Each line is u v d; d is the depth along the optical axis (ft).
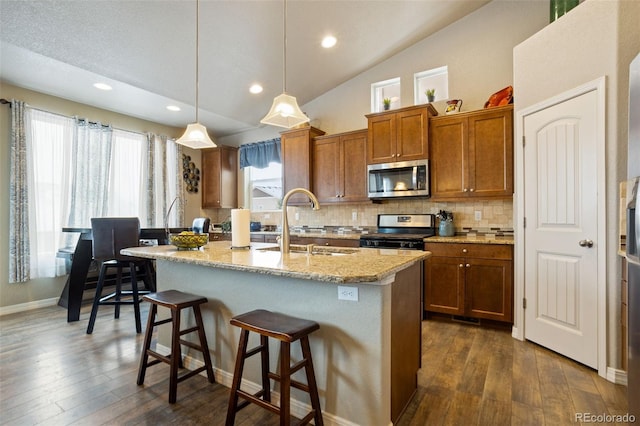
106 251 10.08
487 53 11.79
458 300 10.57
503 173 10.62
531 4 11.10
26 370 7.46
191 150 18.75
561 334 8.13
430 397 6.34
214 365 7.08
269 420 5.65
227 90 13.64
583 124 7.59
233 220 8.18
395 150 12.35
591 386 6.71
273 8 9.50
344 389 5.24
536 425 5.48
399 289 5.75
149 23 9.16
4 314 11.71
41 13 8.21
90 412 5.88
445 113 12.14
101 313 11.89
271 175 18.12
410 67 13.33
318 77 14.05
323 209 15.83
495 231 11.69
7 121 11.98
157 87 12.50
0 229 11.80
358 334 5.11
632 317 4.88
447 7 11.30
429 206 12.98
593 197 7.38
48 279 12.91
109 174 14.73
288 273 4.81
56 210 12.90
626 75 6.82
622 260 6.88
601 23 7.20
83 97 13.30
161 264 8.21
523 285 9.23
